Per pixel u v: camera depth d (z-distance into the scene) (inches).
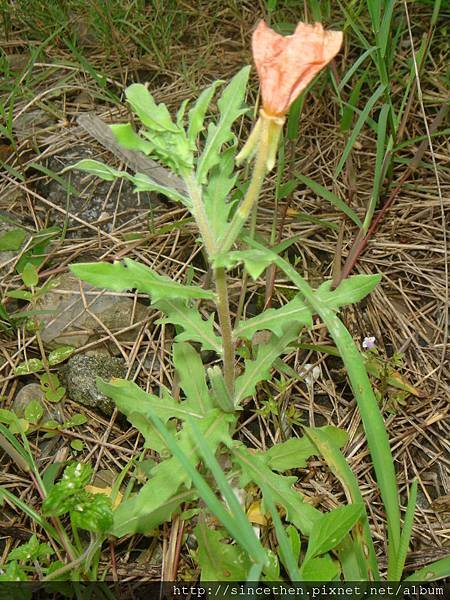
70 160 15.3
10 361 11.8
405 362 12.1
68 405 11.3
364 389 7.8
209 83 17.6
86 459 10.6
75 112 16.6
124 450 10.7
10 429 10.2
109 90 17.5
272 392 11.5
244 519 6.3
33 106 16.9
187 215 14.1
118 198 14.5
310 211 14.5
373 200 11.7
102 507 7.8
